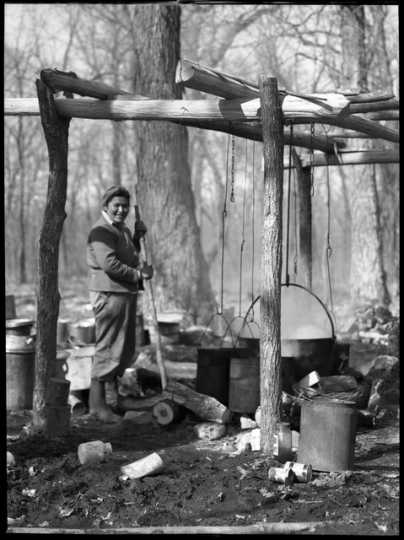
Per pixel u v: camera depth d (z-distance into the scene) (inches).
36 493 175.6
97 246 251.3
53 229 228.4
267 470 188.2
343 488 174.9
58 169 225.3
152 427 241.0
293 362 247.9
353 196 535.2
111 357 254.4
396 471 190.7
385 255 689.0
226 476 183.5
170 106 217.2
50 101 217.5
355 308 507.2
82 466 194.4
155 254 477.1
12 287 857.5
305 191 319.0
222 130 244.1
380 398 264.7
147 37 482.6
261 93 206.2
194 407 237.1
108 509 166.2
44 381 232.4
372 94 215.0
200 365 255.1
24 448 207.2
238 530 150.6
